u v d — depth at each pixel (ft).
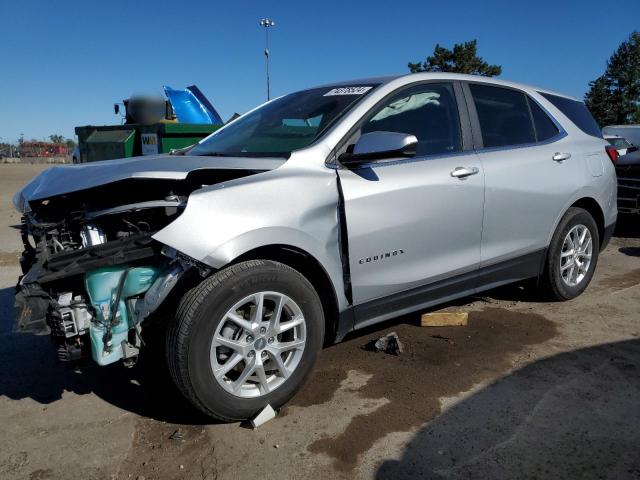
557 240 14.53
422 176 11.23
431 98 12.23
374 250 10.55
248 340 9.21
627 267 19.75
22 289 8.36
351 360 11.94
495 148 13.04
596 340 12.75
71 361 9.05
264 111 13.38
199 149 12.88
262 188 9.27
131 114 31.53
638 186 25.07
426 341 12.90
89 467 8.47
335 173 10.21
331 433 9.16
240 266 8.98
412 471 8.14
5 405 10.48
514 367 11.43
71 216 9.66
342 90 12.13
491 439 8.87
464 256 12.28
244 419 9.46
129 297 8.86
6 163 167.94
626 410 9.65
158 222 9.36
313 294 9.80
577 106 16.15
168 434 9.31
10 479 8.20
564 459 8.32
